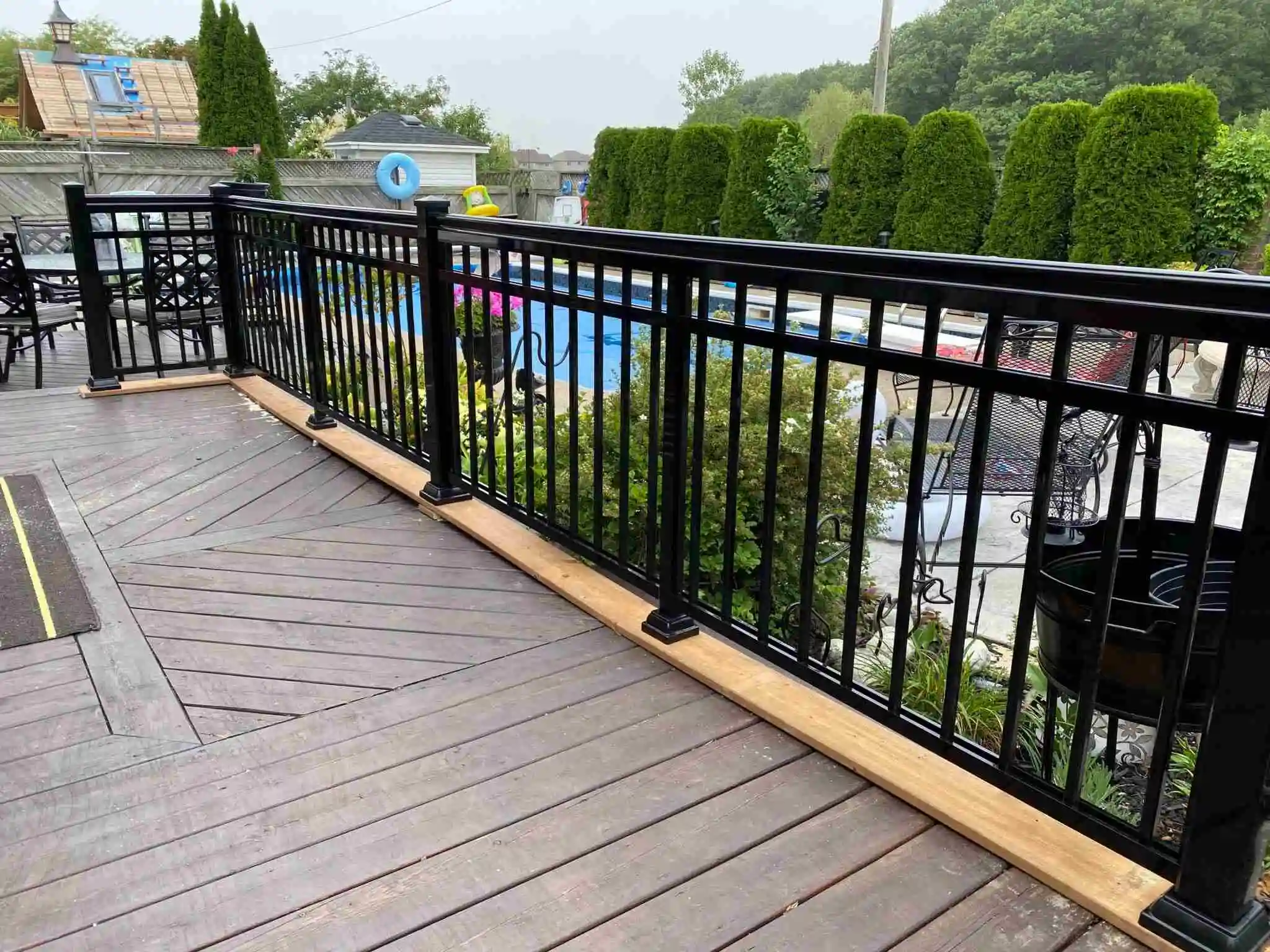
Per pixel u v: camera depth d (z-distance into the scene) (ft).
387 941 4.21
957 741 5.11
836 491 10.58
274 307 13.53
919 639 9.54
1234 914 3.95
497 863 4.72
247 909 4.38
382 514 9.84
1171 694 4.07
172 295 15.15
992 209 41.45
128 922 4.29
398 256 19.36
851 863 4.74
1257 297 3.32
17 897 4.44
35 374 18.29
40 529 9.21
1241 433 3.50
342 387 12.05
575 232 7.14
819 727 5.84
